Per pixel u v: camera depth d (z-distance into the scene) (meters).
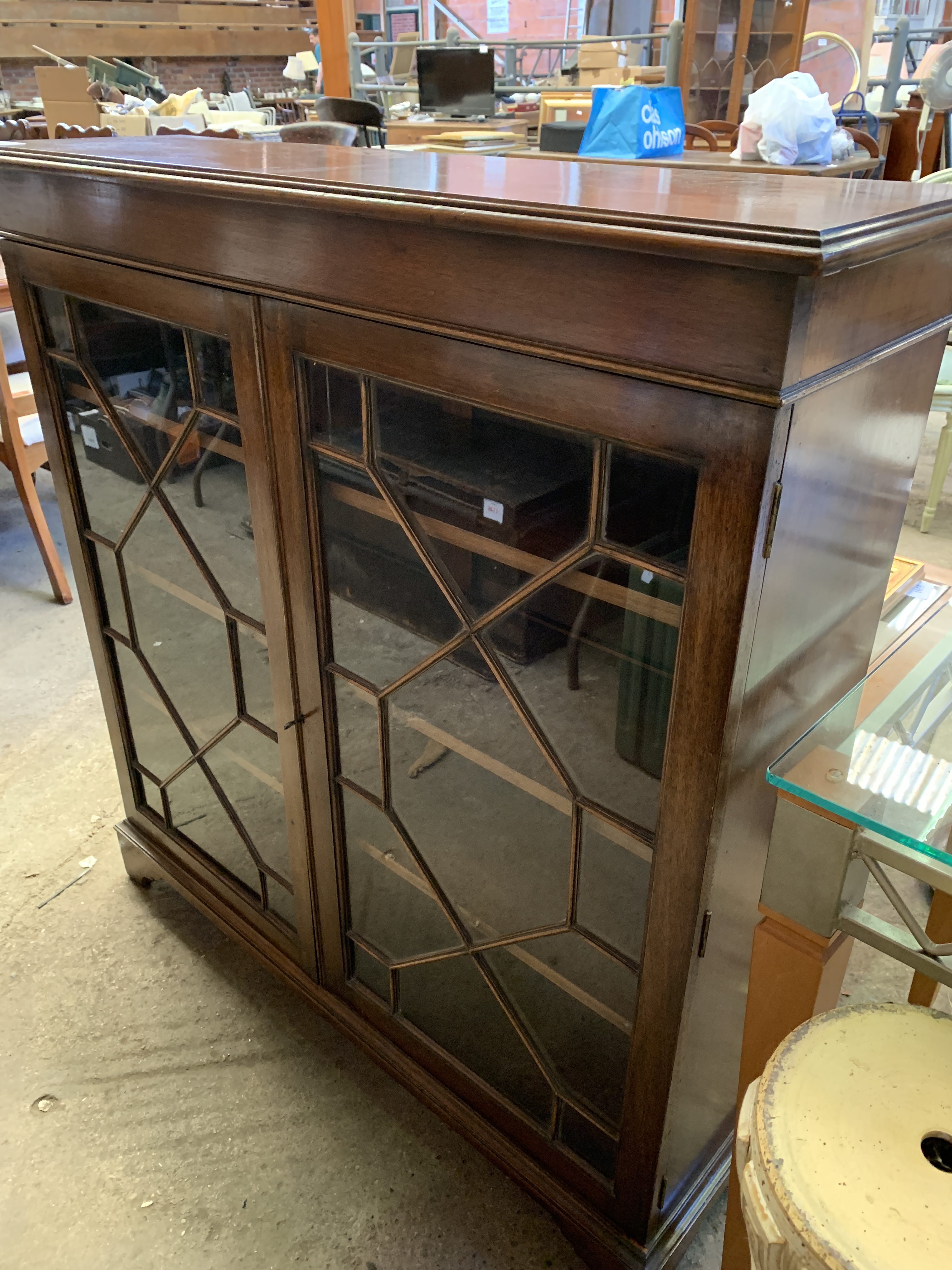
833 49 4.23
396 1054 1.24
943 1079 0.64
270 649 1.09
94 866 1.68
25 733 2.02
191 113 3.84
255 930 1.41
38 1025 1.38
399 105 4.72
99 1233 1.12
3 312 2.36
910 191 0.80
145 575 1.25
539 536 0.74
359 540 0.92
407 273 0.72
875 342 0.65
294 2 7.58
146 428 1.10
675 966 0.82
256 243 0.83
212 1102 1.27
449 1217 1.14
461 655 0.88
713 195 0.73
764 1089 0.63
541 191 0.73
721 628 0.65
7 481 3.21
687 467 0.63
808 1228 0.55
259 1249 1.11
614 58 4.49
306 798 1.16
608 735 0.79
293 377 0.87
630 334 0.61
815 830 0.71
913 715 0.81
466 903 1.04
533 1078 1.07
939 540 2.81
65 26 6.60
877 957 1.49
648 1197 0.96
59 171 0.98
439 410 0.77
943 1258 0.53
